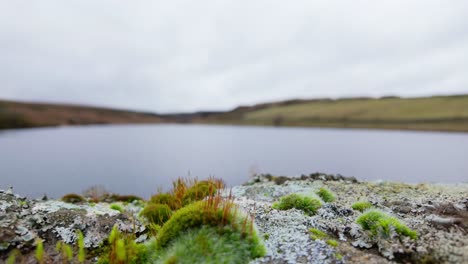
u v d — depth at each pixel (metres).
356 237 0.20
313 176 0.42
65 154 2.04
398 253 0.18
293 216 0.23
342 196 0.31
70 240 0.20
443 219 0.21
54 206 0.25
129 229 0.22
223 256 0.17
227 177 1.04
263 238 0.20
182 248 0.17
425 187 0.34
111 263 0.18
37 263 0.18
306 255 0.18
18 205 0.22
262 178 0.42
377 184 0.37
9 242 0.19
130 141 3.50
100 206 0.30
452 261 0.17
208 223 0.19
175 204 0.29
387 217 0.21
